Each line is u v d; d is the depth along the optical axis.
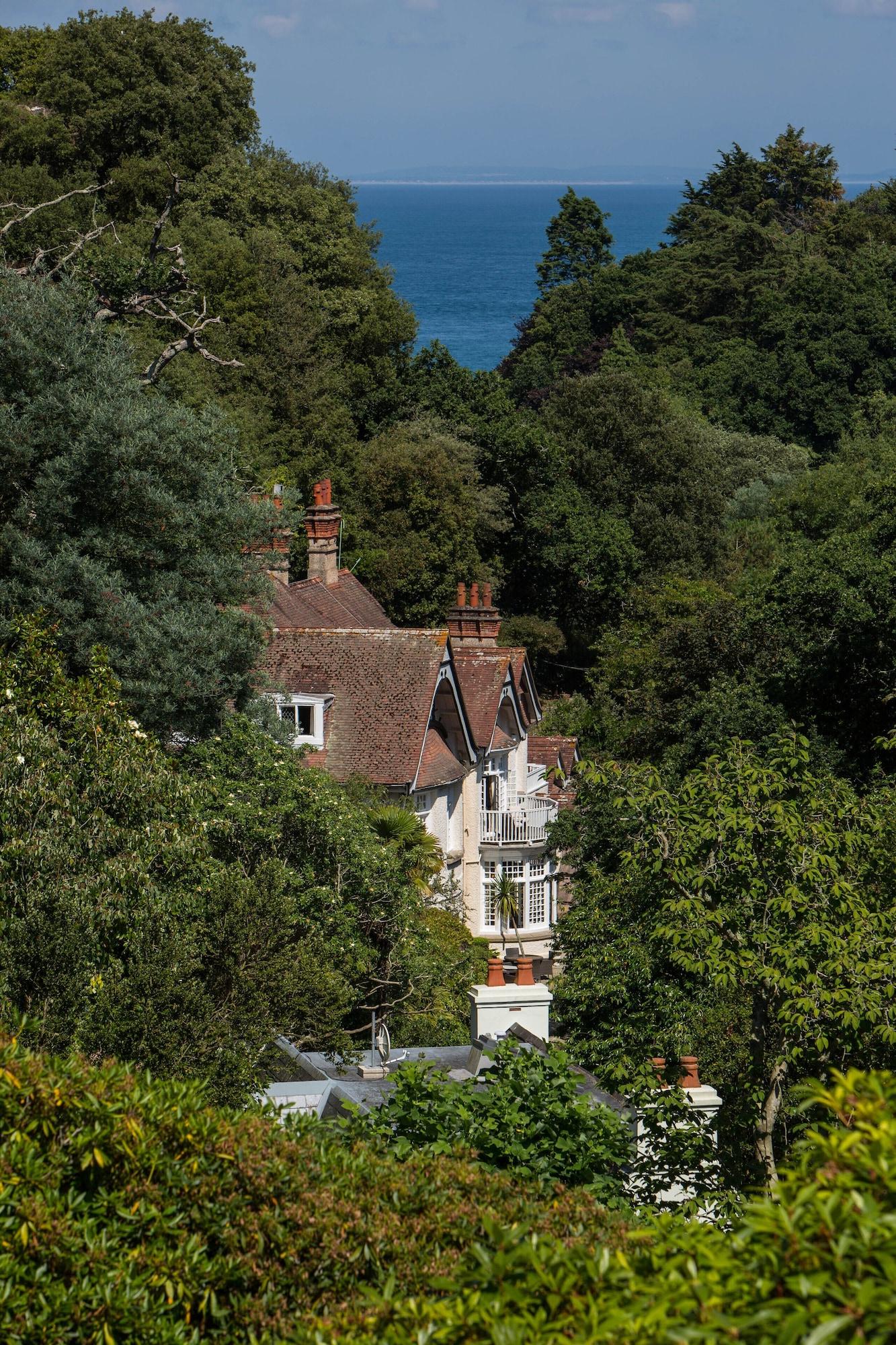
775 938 23.17
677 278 196.50
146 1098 13.22
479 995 29.16
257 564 46.25
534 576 126.38
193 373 93.56
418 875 51.06
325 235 119.81
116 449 40.22
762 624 62.75
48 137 108.44
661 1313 7.75
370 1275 12.04
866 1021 23.05
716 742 52.97
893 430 152.50
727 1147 23.70
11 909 25.38
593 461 128.88
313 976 28.67
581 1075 19.47
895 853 28.25
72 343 41.75
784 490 134.88
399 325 122.38
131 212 109.38
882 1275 7.28
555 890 71.06
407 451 110.31
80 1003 23.16
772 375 171.25
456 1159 14.84
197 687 41.19
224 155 116.94
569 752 81.94
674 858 24.67
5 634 37.84
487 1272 9.39
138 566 42.47
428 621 109.50
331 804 39.47
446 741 65.44
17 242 91.94
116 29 114.06
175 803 30.44
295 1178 12.73
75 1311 11.23
